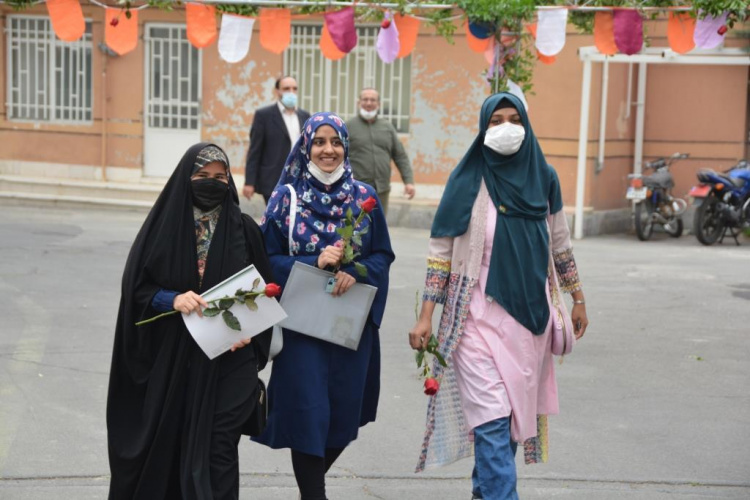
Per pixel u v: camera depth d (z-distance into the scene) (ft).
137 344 15.28
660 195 54.03
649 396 25.14
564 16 25.44
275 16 26.27
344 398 16.81
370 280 16.92
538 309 16.56
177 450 15.20
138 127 62.18
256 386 15.53
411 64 56.65
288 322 16.26
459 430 17.11
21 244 45.93
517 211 16.42
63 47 63.67
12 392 24.23
